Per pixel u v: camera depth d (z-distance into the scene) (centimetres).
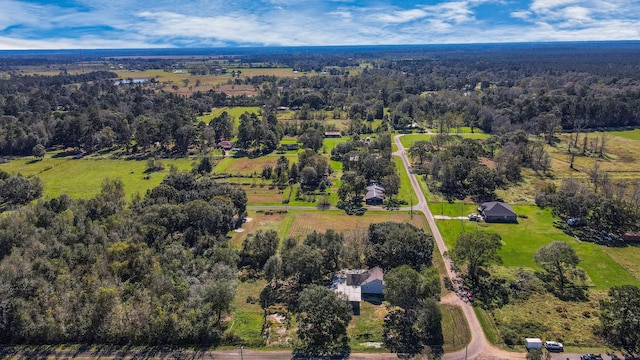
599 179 13250
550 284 8031
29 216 9469
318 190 13725
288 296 7919
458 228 10669
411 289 6875
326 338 6619
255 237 9275
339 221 11294
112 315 6762
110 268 7900
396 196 13062
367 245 9069
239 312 7400
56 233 9038
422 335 6656
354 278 7956
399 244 8612
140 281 7756
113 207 10819
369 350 6372
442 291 7856
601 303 6731
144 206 10750
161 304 6888
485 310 7288
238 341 6625
